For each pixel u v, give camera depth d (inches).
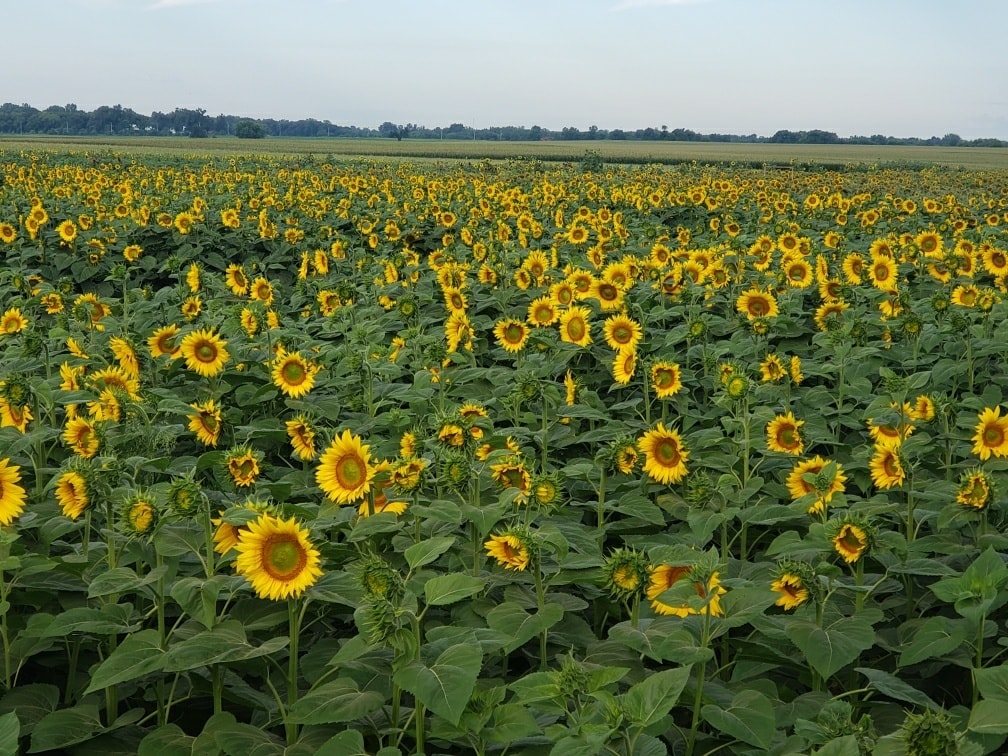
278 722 172.1
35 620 182.7
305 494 251.3
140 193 1054.4
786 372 336.2
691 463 284.4
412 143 6525.6
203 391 346.0
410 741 167.3
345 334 416.5
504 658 195.5
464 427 220.7
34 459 256.2
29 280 536.4
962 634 177.9
